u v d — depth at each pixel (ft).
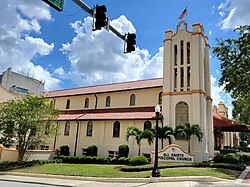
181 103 78.59
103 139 89.86
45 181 48.96
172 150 66.59
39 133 76.48
